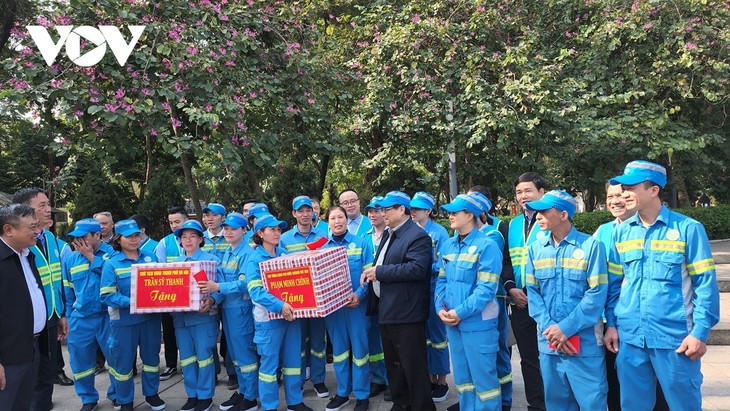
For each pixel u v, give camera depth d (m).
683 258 2.98
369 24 10.09
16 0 9.62
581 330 3.22
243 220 5.13
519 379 5.21
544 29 10.52
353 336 4.57
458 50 9.10
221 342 5.83
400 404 4.20
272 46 8.14
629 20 9.45
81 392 4.84
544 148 9.20
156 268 4.47
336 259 4.41
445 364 4.75
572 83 8.88
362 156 10.34
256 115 8.09
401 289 4.01
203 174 13.57
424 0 9.42
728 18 9.49
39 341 3.91
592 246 3.21
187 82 6.73
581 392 3.23
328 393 5.06
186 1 7.08
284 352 4.51
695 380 2.97
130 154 6.89
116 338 4.63
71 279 5.01
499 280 4.03
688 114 11.29
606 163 11.10
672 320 2.97
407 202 4.16
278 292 4.24
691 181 17.78
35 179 17.41
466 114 8.70
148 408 4.92
